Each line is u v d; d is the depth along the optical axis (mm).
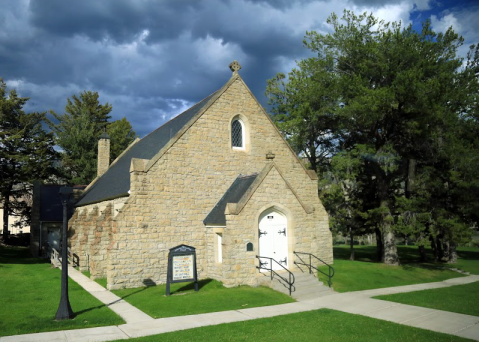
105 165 35562
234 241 17734
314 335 10922
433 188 28219
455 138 26984
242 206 18109
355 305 15438
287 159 24750
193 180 20375
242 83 23297
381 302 16094
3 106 44625
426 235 28328
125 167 26578
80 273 22031
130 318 12742
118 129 56938
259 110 23781
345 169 27922
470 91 28438
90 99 64812
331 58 29000
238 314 13406
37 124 48594
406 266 27906
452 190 27578
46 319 12320
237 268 17703
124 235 17906
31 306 13977
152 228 18703
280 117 34094
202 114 21281
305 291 17297
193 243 19844
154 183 19078
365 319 12992
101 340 10250
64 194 13203
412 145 27672
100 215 21891
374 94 23656
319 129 31047
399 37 24984
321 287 18219
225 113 22188
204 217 20406
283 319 12703
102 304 14648
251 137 23141
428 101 23250
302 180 25453
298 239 19984
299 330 11406
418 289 20078
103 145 35719
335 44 28375
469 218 30766
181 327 11641
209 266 19844
